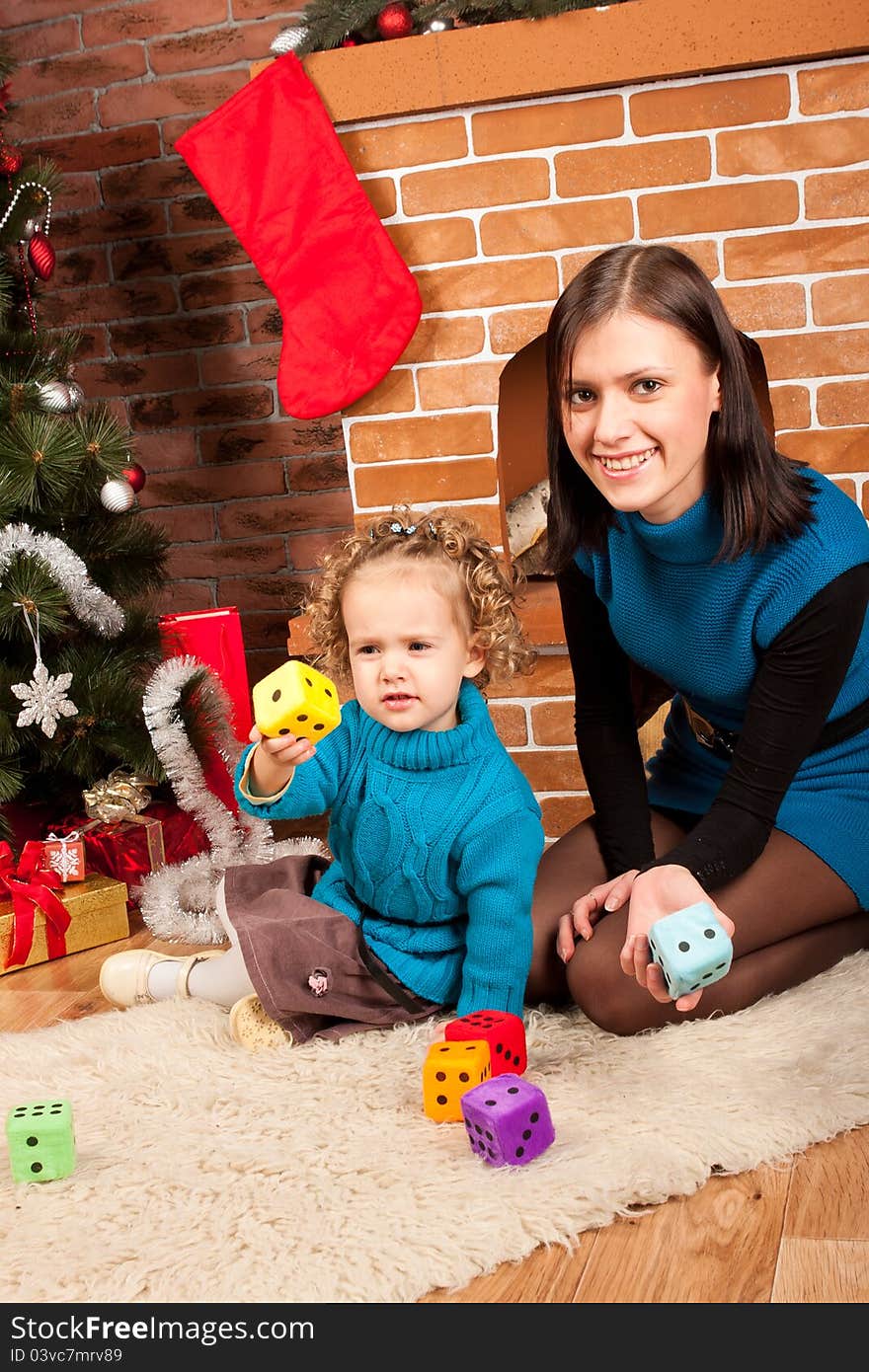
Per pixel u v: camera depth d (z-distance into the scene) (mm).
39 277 2408
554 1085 1368
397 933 1596
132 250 3100
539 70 2129
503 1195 1152
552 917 1590
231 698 2414
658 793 1765
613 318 1309
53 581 2111
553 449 1503
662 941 1185
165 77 2996
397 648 1507
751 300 2156
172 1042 1541
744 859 1422
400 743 1544
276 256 2277
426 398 2314
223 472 3162
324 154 2230
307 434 3100
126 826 2174
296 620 2430
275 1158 1247
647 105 2135
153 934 2061
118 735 2207
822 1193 1163
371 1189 1181
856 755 1591
